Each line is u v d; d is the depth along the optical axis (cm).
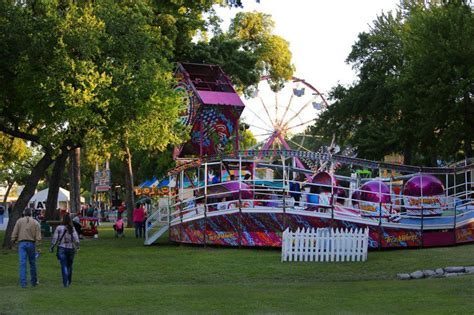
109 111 2958
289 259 2464
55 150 3117
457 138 4100
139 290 1783
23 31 2884
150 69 3123
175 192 3650
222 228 2973
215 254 2694
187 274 2220
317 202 2911
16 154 4850
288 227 2773
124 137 3144
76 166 4378
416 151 4931
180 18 4459
